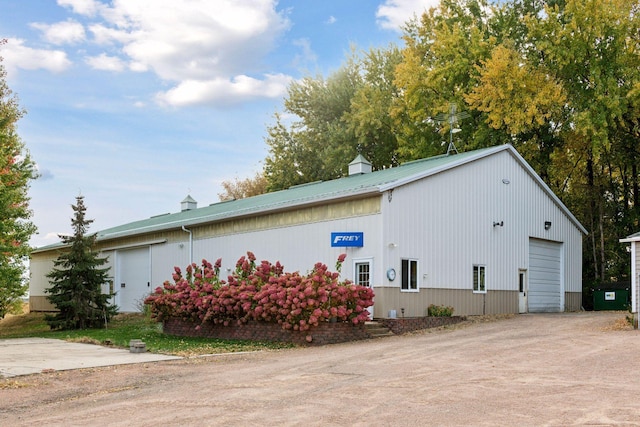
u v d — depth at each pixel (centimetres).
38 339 1933
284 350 1523
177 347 1614
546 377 971
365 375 1055
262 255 2350
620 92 2756
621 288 2539
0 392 972
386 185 1880
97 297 2542
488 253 2261
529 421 695
